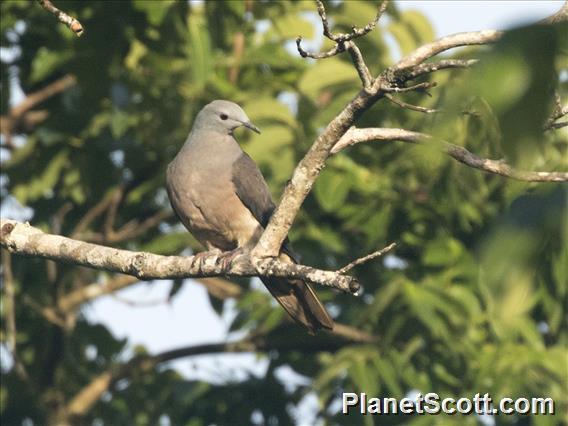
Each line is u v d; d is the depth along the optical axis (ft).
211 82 41.57
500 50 8.41
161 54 39.91
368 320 40.86
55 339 46.14
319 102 40.45
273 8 42.24
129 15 37.96
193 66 37.83
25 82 45.73
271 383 47.80
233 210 30.91
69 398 50.49
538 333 39.45
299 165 21.53
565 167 26.30
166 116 42.29
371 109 39.29
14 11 42.24
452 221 41.86
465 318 39.24
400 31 39.75
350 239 44.55
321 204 39.78
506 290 9.03
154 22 36.40
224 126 31.83
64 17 22.57
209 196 30.89
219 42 39.78
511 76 8.35
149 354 47.83
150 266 23.71
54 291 45.85
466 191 40.57
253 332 46.39
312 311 27.09
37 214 45.39
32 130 46.11
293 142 38.22
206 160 31.22
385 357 38.68
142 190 44.21
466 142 31.22
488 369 38.58
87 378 50.83
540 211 9.10
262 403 47.21
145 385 50.08
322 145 20.99
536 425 37.52
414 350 39.78
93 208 46.83
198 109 42.06
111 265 24.26
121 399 49.83
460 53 34.22
